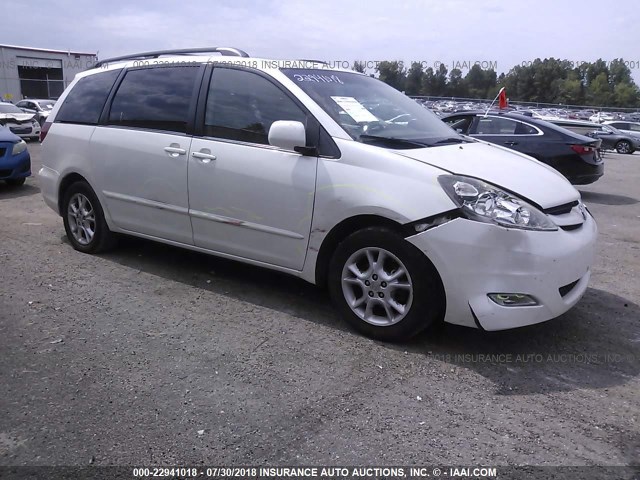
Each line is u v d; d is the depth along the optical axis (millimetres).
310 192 3732
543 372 3330
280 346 3584
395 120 4172
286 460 2502
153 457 2508
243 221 4098
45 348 3494
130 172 4738
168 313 4066
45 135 5566
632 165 18516
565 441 2678
